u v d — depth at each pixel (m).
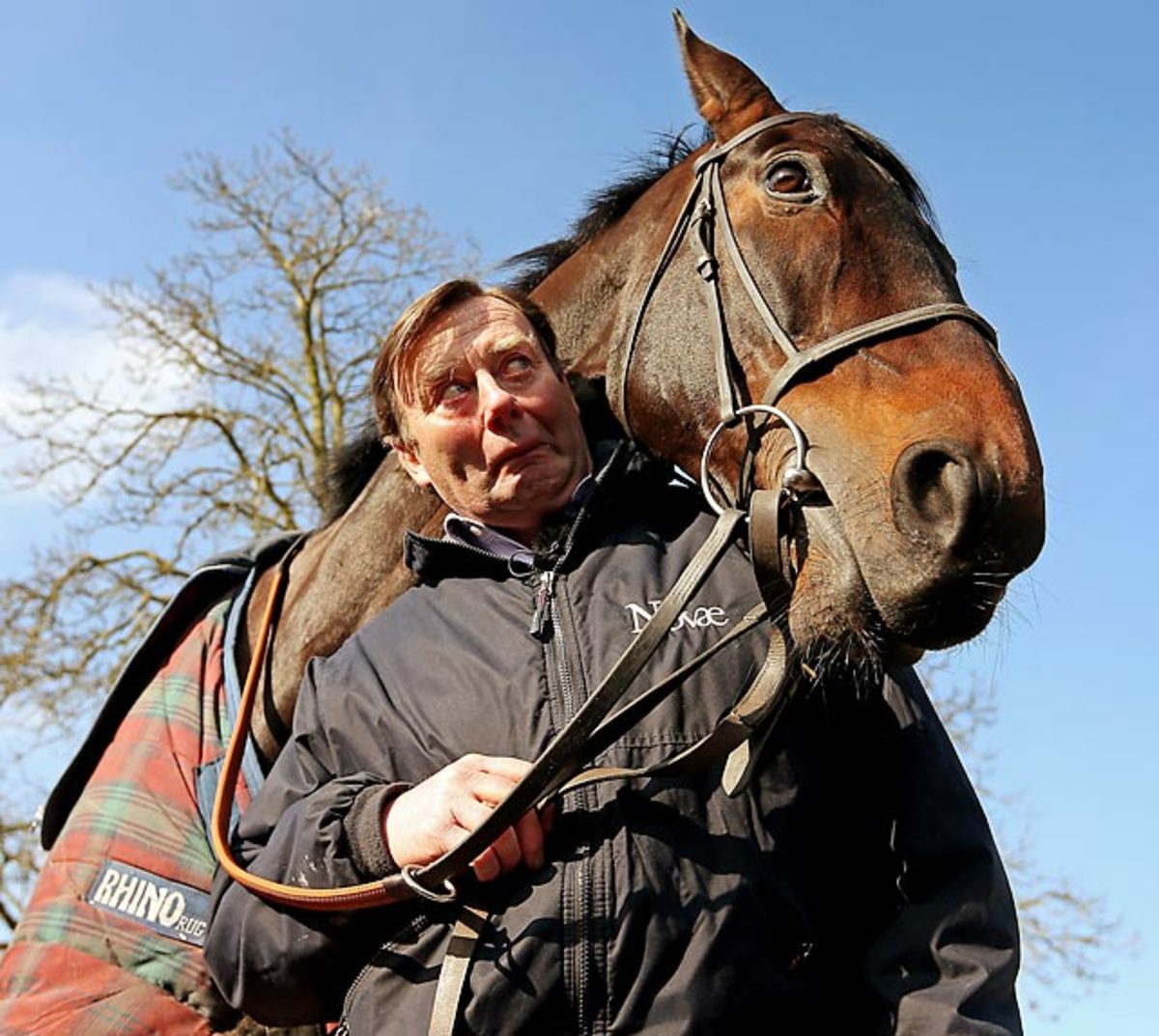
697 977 1.64
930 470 1.87
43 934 2.47
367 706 1.89
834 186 2.24
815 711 1.88
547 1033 1.66
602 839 1.70
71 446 9.98
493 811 1.66
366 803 1.76
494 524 2.07
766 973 1.68
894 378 2.02
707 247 2.31
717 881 1.69
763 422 2.13
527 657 1.86
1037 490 1.87
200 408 10.15
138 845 2.50
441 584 2.02
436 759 1.83
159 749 2.60
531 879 1.72
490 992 1.66
